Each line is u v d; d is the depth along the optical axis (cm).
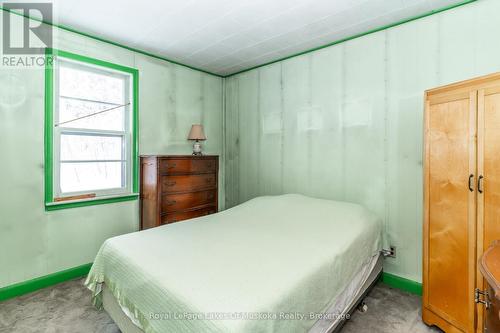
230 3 215
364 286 207
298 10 225
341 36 273
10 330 182
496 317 100
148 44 292
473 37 208
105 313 203
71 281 255
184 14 232
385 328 187
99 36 272
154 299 128
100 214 282
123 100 306
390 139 251
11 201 228
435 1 211
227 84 402
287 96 329
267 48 303
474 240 163
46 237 247
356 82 271
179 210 304
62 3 214
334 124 288
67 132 266
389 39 249
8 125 226
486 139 158
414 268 239
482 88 159
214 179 346
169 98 340
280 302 115
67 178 268
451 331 174
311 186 309
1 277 223
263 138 357
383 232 256
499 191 153
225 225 219
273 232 200
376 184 261
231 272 136
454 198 174
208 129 388
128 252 162
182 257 154
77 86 272
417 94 235
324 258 154
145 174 302
